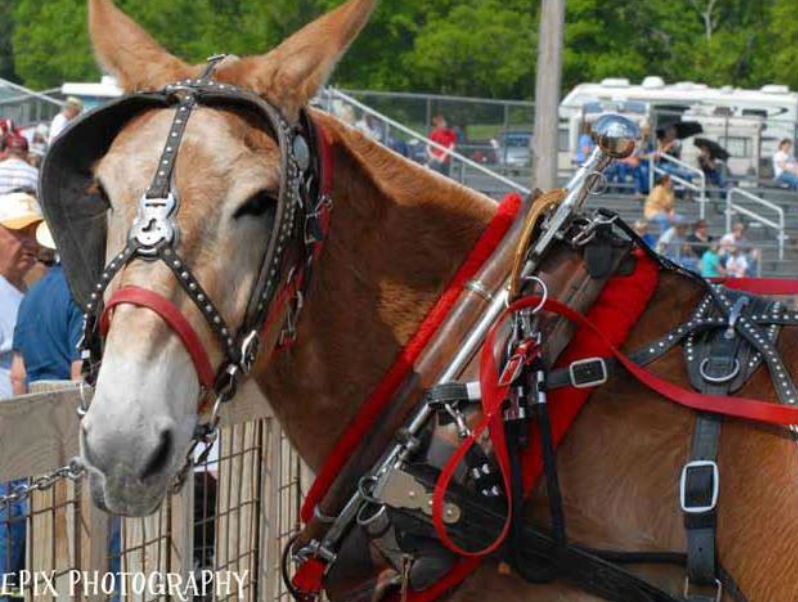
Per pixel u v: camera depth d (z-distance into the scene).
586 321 3.60
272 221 3.33
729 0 46.50
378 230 3.76
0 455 4.18
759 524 3.48
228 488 5.62
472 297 3.71
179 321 3.14
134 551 5.05
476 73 33.38
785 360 3.61
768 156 21.95
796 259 18.92
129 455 3.03
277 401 3.82
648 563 3.53
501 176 19.16
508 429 3.57
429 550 3.58
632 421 3.56
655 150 20.23
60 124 16.14
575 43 41.50
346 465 3.72
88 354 3.33
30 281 7.13
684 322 3.67
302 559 3.73
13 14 39.94
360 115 20.20
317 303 3.71
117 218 3.26
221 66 3.53
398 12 31.73
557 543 3.52
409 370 3.70
